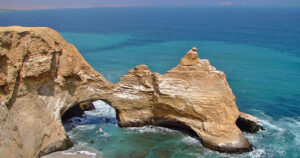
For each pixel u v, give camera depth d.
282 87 59.12
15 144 26.61
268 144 35.12
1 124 26.00
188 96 36.00
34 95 32.03
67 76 34.84
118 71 70.75
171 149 33.44
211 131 34.34
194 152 32.88
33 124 30.72
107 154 32.06
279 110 46.84
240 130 36.09
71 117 41.75
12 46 28.89
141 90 38.06
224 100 35.50
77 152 32.22
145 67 38.00
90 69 36.97
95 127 38.78
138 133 37.16
